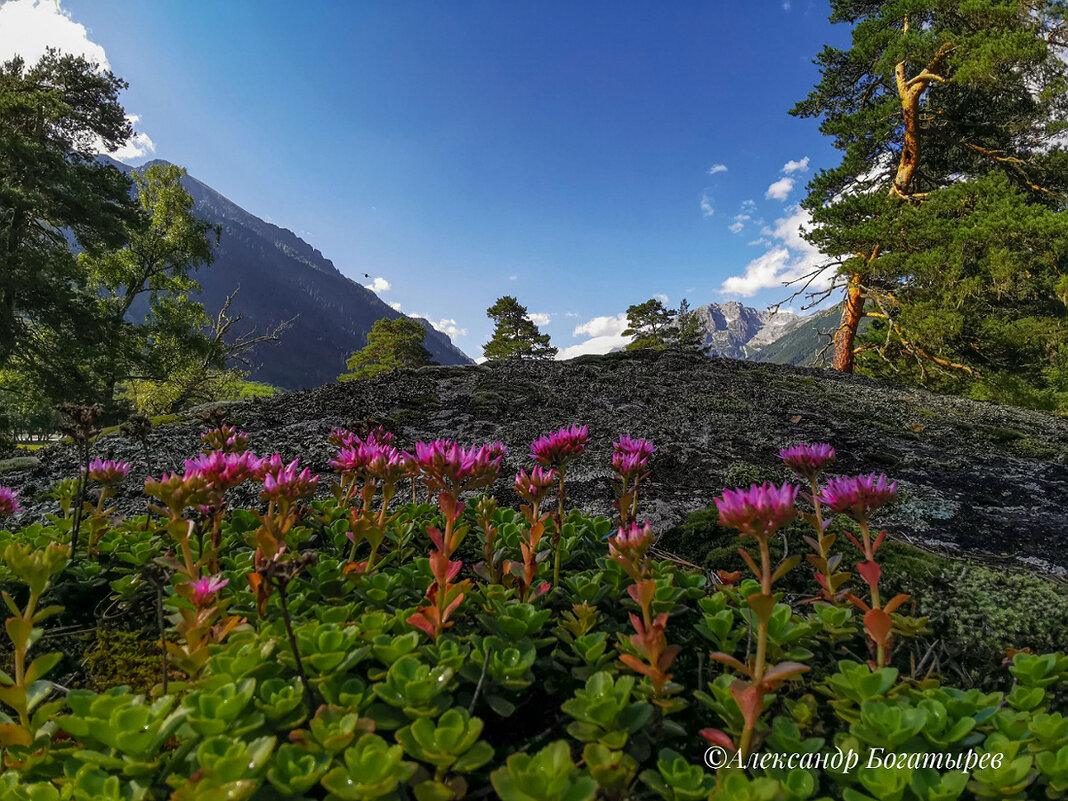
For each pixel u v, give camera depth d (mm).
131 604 2039
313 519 2652
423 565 2086
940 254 14680
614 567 2033
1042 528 3227
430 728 1180
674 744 1453
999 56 15172
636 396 5945
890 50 16969
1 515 2324
